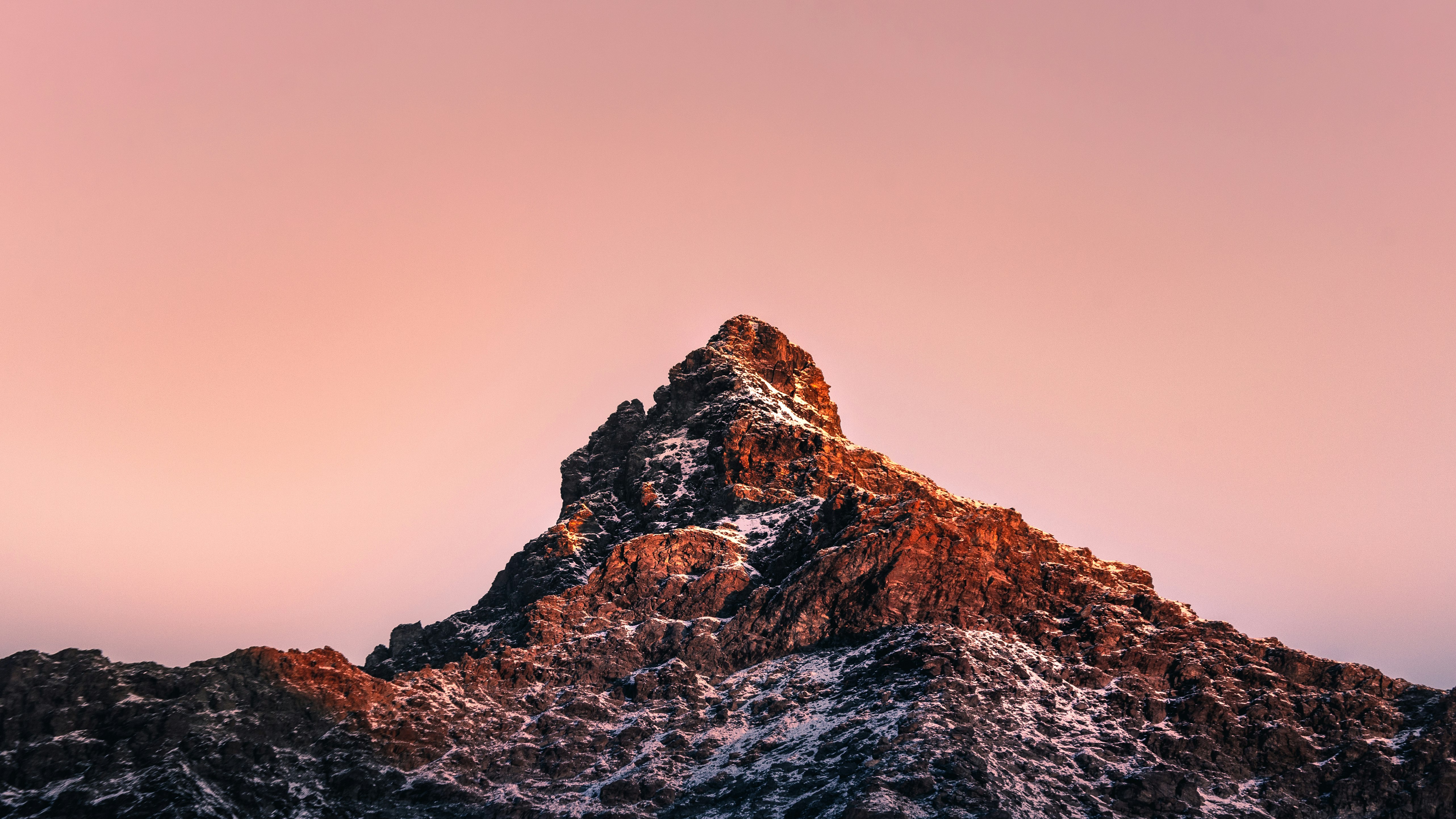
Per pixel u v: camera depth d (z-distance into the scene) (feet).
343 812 629.51
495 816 637.30
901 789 599.57
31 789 610.24
